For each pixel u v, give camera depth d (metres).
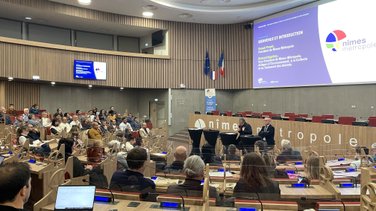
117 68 17.62
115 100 20.56
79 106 19.23
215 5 16.22
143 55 18.22
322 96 14.24
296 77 15.17
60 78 15.84
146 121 15.52
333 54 13.55
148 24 18.12
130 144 8.22
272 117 12.65
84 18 16.38
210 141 9.53
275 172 4.53
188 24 18.95
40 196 5.30
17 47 14.37
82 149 6.79
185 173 3.77
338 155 6.73
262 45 16.95
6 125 11.88
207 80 19.02
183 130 18.61
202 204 3.29
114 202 3.46
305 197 3.85
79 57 16.50
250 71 18.19
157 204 3.39
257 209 3.15
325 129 9.89
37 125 11.81
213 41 19.11
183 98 18.84
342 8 13.16
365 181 3.16
